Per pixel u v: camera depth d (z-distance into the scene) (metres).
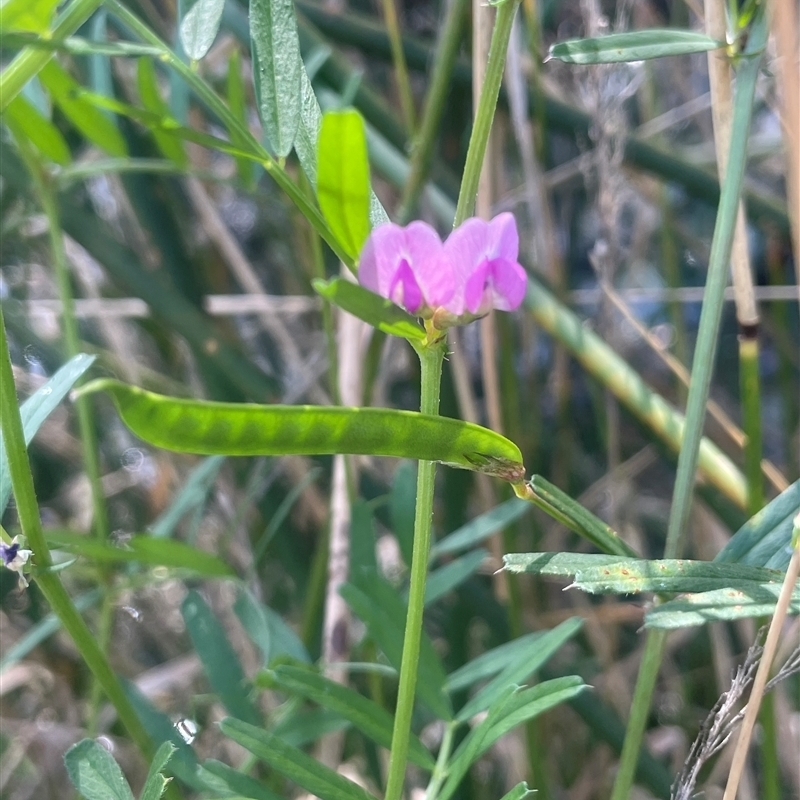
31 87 0.23
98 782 0.16
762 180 0.45
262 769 0.29
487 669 0.21
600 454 0.45
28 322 0.37
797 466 0.38
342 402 0.28
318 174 0.14
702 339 0.17
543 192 0.33
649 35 0.17
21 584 0.17
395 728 0.16
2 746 0.34
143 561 0.22
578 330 0.27
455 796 0.30
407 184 0.27
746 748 0.16
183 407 0.13
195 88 0.16
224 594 0.33
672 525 0.17
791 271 0.39
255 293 0.36
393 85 0.39
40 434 0.37
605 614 0.34
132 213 0.36
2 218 0.35
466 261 0.14
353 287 0.13
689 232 0.46
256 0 0.16
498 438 0.14
